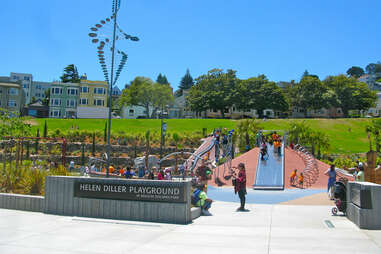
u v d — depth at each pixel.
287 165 27.33
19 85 89.19
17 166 17.34
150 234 8.93
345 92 103.81
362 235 8.45
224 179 25.28
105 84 88.19
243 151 40.19
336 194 11.55
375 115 116.56
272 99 92.38
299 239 8.12
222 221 10.74
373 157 20.53
